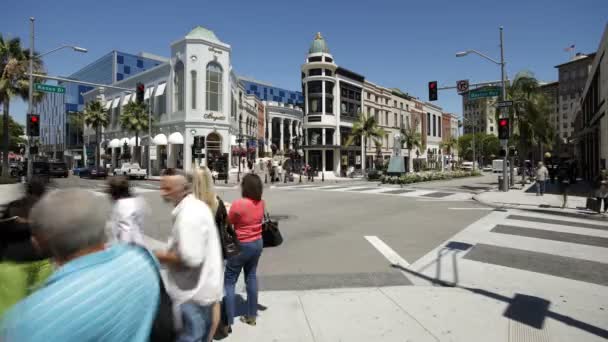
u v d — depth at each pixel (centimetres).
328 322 413
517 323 412
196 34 3909
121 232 386
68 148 7675
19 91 2662
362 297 490
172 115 4081
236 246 363
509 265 650
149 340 142
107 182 411
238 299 488
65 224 138
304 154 5112
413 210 1371
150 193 2034
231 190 2288
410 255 725
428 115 7712
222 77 4059
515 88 2841
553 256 711
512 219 1158
